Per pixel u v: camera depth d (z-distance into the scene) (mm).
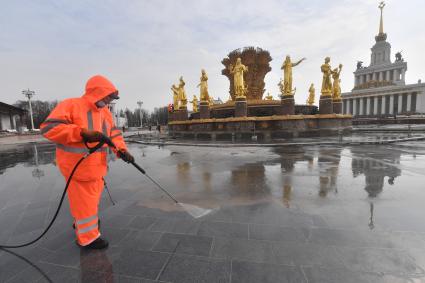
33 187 5641
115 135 3191
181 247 2787
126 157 3230
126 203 4352
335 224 3285
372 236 2926
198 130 21203
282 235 3012
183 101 26531
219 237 3008
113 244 2895
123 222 3516
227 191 4996
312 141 15273
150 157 10438
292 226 3260
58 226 3438
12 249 2820
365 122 50344
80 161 2594
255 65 24328
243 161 8664
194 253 2656
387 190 4801
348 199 4312
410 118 45719
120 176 6559
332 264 2385
